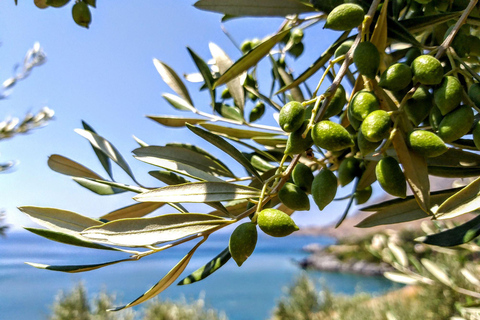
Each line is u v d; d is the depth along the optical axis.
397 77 0.18
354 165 0.23
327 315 2.38
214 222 0.18
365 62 0.19
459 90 0.17
